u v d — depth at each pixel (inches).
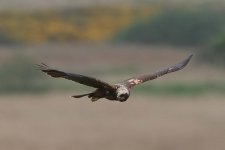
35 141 1175.0
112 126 1331.2
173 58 2593.5
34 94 1839.3
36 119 1421.0
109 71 2347.4
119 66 2458.2
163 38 3031.5
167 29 3026.6
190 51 2701.8
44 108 1599.4
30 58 2018.9
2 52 2476.6
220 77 2108.8
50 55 2578.7
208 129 1284.4
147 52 2687.0
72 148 1122.7
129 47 2837.1
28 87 1878.7
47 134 1240.2
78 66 2470.5
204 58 2362.2
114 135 1229.7
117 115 1485.0
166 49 2778.1
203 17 2984.7
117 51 2696.9
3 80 1878.7
